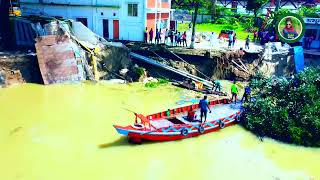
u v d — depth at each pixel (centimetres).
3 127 2078
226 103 2578
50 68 2894
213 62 3241
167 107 2552
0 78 2733
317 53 3631
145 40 3550
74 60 2980
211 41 3628
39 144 1903
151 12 3653
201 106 2128
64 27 3062
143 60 3186
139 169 1717
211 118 2267
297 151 1997
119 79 3095
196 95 2852
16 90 2700
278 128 2119
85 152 1842
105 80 3061
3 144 1881
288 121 2130
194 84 2998
